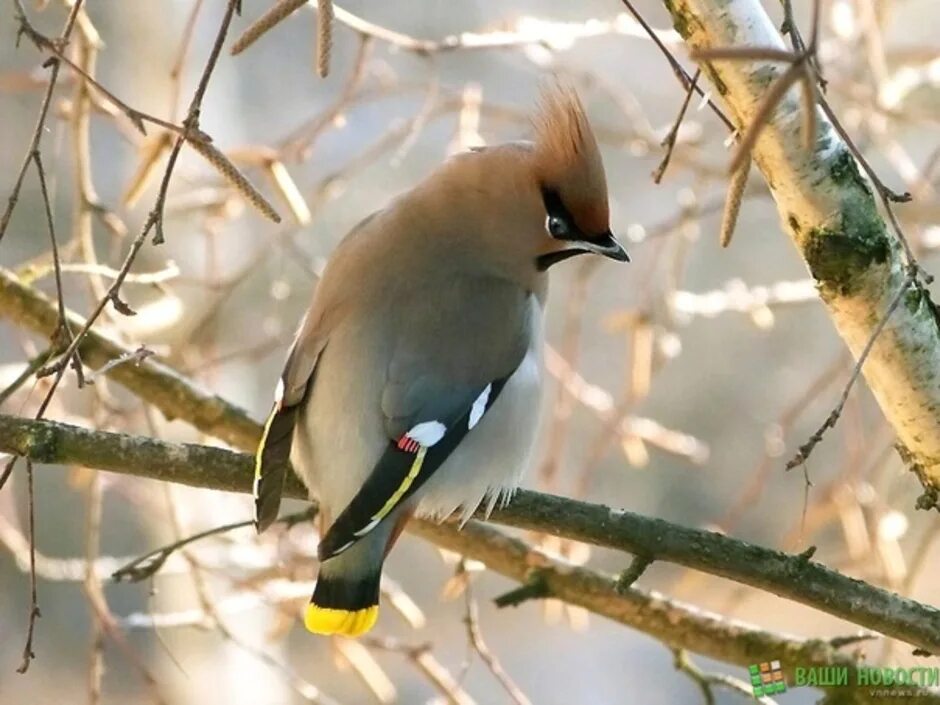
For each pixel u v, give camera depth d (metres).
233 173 5.89
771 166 6.58
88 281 9.55
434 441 7.38
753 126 4.19
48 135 12.49
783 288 11.25
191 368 10.52
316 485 7.44
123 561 12.19
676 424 20.20
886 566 9.70
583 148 7.68
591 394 12.60
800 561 7.11
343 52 19.06
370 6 19.41
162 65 12.10
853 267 6.60
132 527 13.45
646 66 18.72
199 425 8.90
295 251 10.75
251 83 18.86
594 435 19.69
